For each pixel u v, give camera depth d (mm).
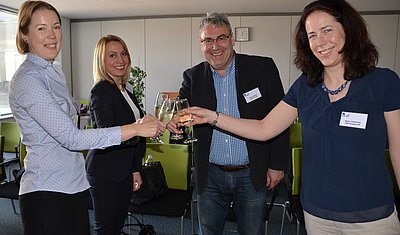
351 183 1224
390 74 1191
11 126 3965
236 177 1929
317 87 1314
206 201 2006
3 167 3295
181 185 2896
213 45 1788
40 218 1453
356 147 1200
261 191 1910
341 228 1271
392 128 1190
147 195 2623
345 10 1179
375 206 1228
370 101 1182
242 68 1865
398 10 6414
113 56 2230
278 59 6863
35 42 1401
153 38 7168
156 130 1521
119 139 1443
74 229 1534
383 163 1239
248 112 1845
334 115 1229
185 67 7133
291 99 1455
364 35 1178
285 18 6746
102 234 2158
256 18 6809
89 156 2123
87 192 1630
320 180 1283
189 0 5625
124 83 2451
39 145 1432
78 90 7598
